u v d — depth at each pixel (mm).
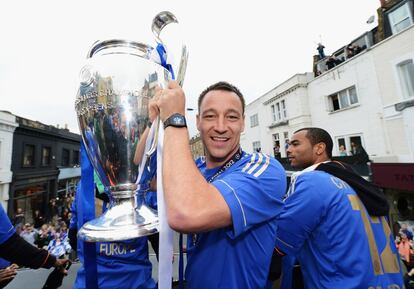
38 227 11969
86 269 849
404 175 7066
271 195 852
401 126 7918
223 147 1047
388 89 8289
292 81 13164
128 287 1018
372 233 1280
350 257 1200
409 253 4949
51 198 15672
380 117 8586
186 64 893
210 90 1095
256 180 830
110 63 805
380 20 9039
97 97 789
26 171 13180
